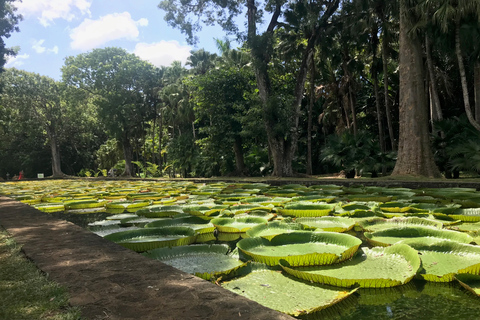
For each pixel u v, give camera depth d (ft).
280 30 63.05
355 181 33.42
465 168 37.45
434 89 48.93
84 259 8.05
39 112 117.19
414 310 6.12
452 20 38.78
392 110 75.56
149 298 5.49
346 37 60.03
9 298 5.70
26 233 11.67
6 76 103.55
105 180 77.82
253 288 7.32
